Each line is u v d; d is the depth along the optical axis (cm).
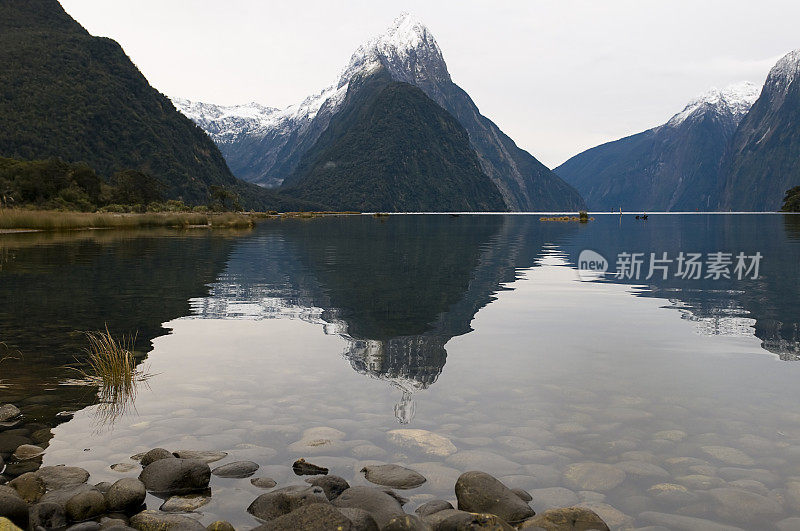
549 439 499
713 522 364
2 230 4891
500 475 436
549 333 958
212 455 473
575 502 394
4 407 570
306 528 334
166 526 366
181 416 565
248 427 536
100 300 1302
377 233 5428
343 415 565
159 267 2056
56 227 5356
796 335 924
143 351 829
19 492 407
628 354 804
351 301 1318
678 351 819
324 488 413
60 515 382
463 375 700
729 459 453
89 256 2483
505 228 6919
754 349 830
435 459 466
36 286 1520
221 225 7319
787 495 395
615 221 10644
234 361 771
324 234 5159
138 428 536
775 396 607
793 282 1664
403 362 767
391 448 486
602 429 520
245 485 427
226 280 1709
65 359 775
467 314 1140
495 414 562
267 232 5528
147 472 437
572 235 5031
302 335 943
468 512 366
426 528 345
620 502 392
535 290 1520
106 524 382
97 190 12331
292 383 671
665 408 572
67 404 598
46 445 497
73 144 19138
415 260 2467
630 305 1249
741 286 1578
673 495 397
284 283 1648
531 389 641
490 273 1953
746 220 10981
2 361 761
